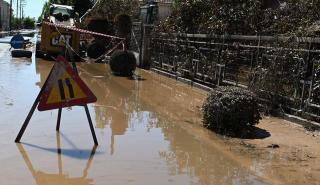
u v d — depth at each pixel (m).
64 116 9.62
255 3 15.02
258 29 14.48
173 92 14.43
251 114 9.02
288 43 10.63
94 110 10.57
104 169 6.41
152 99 12.78
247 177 6.44
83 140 7.87
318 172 6.79
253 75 12.12
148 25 21.89
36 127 8.57
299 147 8.15
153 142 8.06
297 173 6.71
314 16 12.10
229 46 14.12
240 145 8.18
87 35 25.89
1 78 14.88
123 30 24.55
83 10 39.78
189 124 9.72
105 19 25.88
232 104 8.91
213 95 9.34
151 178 6.15
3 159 6.65
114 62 17.95
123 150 7.41
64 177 6.03
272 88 11.09
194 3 17.86
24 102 10.91
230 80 13.96
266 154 7.66
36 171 6.22
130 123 9.49
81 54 25.66
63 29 22.59
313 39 9.80
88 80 16.09
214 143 8.24
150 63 21.66
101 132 8.53
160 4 24.56
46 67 19.00
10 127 8.48
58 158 6.82
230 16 14.80
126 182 5.95
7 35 75.94
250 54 12.73
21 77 15.35
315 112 9.84
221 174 6.52
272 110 10.89
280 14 13.94
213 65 15.18
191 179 6.21
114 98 12.54
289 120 10.26
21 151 7.06
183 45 17.70
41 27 22.70
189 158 7.21
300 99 10.26
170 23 19.41
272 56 11.25
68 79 7.57
